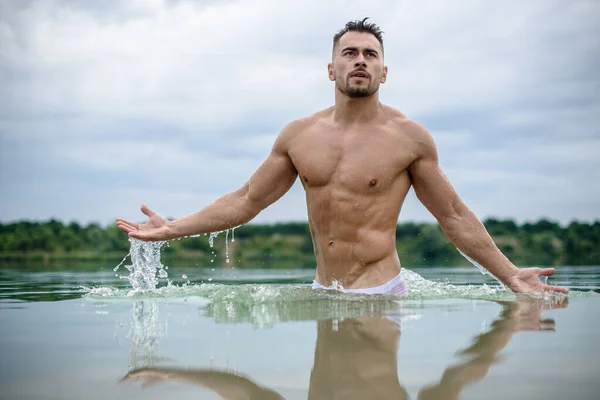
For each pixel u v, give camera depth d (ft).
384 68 13.82
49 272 20.67
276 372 5.71
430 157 13.04
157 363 6.07
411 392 5.13
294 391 5.19
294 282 16.56
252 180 13.97
